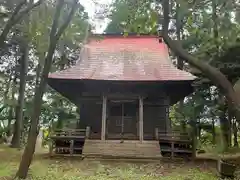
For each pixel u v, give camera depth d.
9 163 14.07
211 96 20.44
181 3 7.17
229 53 15.02
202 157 16.69
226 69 15.27
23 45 20.17
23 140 24.44
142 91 18.23
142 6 8.27
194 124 22.48
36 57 24.75
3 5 11.50
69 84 17.86
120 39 22.73
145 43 22.22
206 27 8.74
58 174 11.92
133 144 16.17
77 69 18.41
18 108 21.44
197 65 5.45
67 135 16.67
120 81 16.98
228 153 18.12
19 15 9.44
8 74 24.08
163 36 6.00
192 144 15.95
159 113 18.81
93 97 19.00
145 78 17.23
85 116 18.95
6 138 24.97
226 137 19.84
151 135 18.27
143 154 15.55
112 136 18.19
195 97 21.17
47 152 18.23
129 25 8.58
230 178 11.69
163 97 18.81
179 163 14.66
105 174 12.14
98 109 18.98
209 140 24.50
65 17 11.92
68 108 28.70
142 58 20.08
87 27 12.86
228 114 18.95
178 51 5.71
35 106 10.96
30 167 12.79
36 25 12.48
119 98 18.30
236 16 7.48
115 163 14.38
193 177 11.74
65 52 23.44
